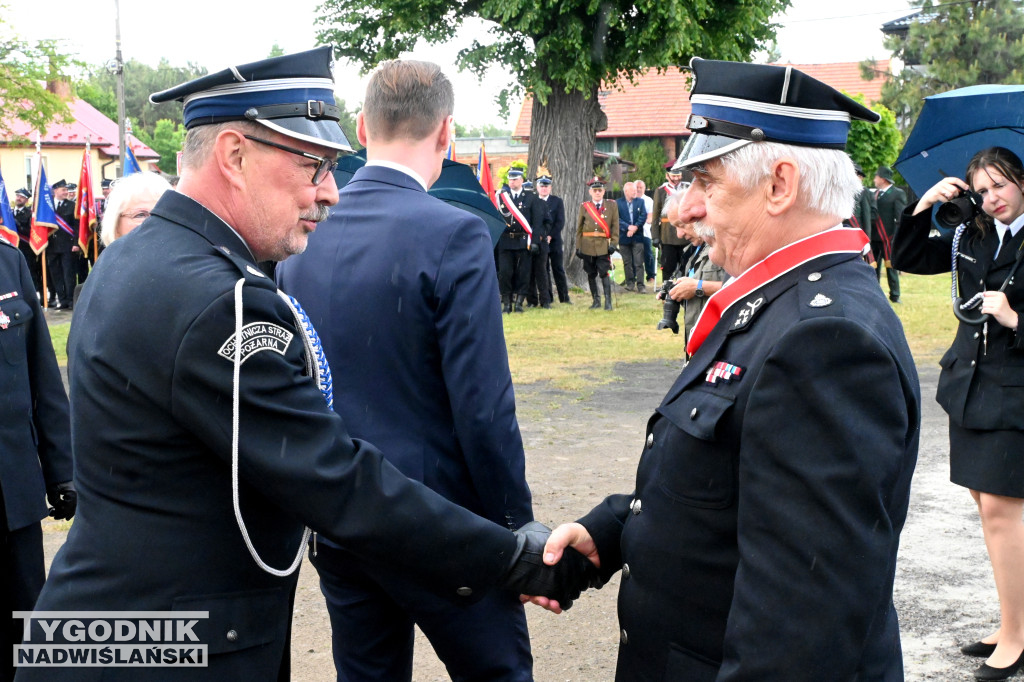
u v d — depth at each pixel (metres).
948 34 28.70
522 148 39.78
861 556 1.39
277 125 1.78
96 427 1.68
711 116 1.65
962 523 4.86
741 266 1.70
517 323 12.46
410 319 2.36
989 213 3.29
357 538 1.72
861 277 1.58
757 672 1.40
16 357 3.03
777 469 1.43
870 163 22.11
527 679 2.51
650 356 9.91
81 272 16.42
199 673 1.68
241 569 1.72
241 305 1.65
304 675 3.43
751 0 16.91
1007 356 3.28
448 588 1.88
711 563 1.59
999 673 3.27
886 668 1.58
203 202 1.80
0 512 2.95
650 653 1.70
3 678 3.02
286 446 1.66
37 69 21.44
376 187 2.49
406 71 2.50
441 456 2.42
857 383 1.42
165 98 1.81
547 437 6.70
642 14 16.25
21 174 37.34
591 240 13.72
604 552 2.02
